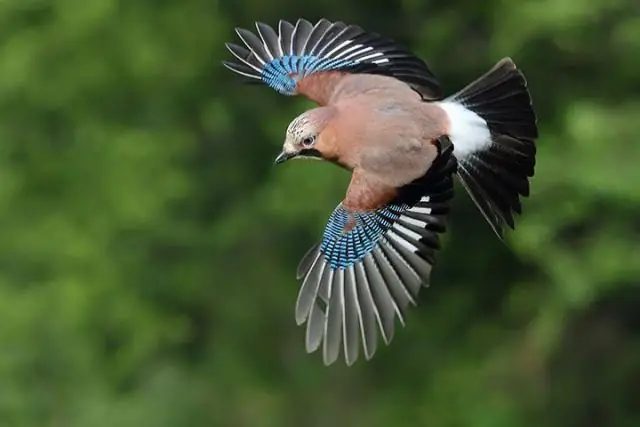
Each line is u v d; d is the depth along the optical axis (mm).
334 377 17219
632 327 15781
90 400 16984
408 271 6738
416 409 16516
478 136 6691
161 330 17297
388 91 6891
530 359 16188
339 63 7258
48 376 17125
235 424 17234
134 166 17094
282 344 17562
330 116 6750
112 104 17516
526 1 13930
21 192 17578
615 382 15812
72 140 17594
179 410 17109
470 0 15523
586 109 13758
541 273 15797
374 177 6707
